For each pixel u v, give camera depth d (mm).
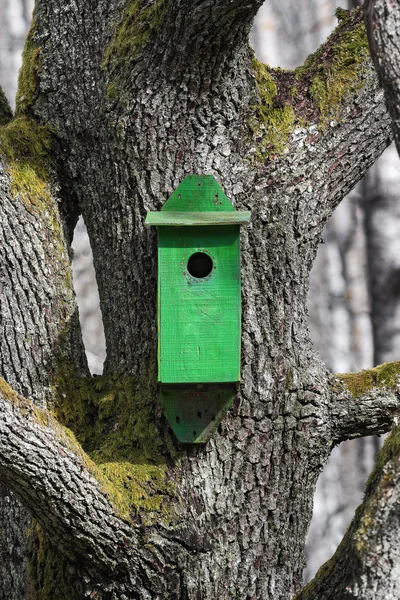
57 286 9164
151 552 8219
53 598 8547
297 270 9023
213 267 8586
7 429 7414
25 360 9023
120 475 8367
